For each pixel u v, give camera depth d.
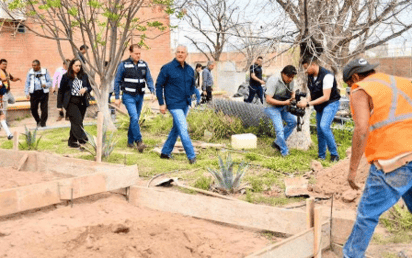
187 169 7.44
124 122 11.98
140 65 9.06
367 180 3.49
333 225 3.97
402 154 3.27
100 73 11.34
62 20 11.43
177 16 10.54
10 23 15.22
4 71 11.67
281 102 8.27
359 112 3.38
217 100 12.62
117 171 5.46
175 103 7.83
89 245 4.14
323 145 8.20
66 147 9.18
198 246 4.17
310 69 7.73
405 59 22.09
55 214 5.01
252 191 6.14
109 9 10.92
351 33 8.61
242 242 4.25
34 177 6.56
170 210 5.18
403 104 3.38
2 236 4.40
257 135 10.97
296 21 8.45
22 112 14.13
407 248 4.16
